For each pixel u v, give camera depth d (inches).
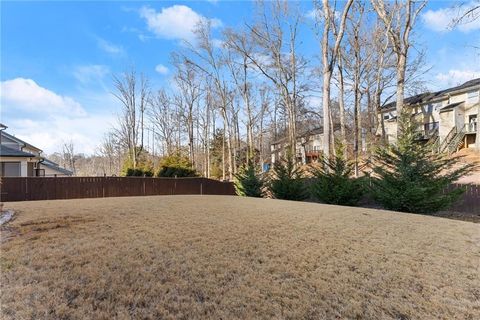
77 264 140.6
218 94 1231.5
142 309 102.3
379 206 441.7
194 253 159.3
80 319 95.4
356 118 907.4
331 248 175.2
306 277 133.4
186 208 316.8
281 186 536.4
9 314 97.1
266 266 144.4
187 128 1441.9
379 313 106.0
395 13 655.8
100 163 2297.0
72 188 621.6
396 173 386.6
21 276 126.5
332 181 465.4
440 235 213.5
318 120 1465.3
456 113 952.3
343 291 121.3
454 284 131.6
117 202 376.5
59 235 192.5
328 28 557.0
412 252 172.9
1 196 545.0
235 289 119.3
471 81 1025.5
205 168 1470.2
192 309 103.2
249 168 657.0
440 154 390.3
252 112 1349.7
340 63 926.4
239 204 365.1
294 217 268.1
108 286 118.4
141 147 1353.3
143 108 1393.9
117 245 170.6
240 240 186.2
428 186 358.9
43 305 102.9
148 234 196.7
